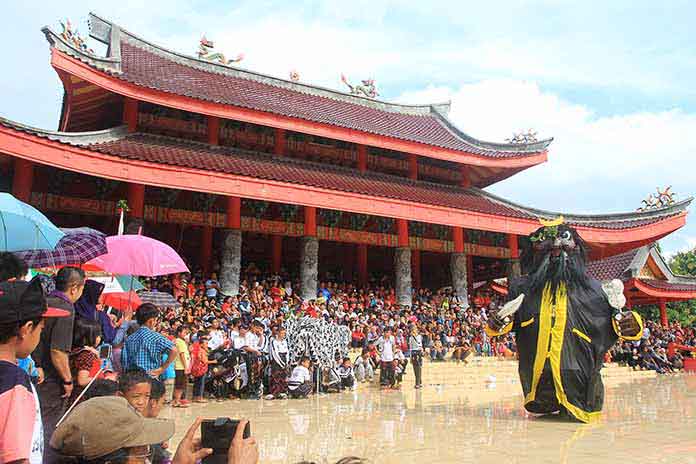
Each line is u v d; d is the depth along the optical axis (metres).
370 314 29.97
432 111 44.75
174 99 27.20
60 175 26.59
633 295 43.78
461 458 9.66
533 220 35.47
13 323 4.01
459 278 35.31
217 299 27.14
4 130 20.86
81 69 24.47
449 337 30.22
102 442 3.39
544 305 13.99
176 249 35.50
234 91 33.56
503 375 28.38
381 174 36.66
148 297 16.78
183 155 27.59
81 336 7.97
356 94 41.88
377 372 25.16
